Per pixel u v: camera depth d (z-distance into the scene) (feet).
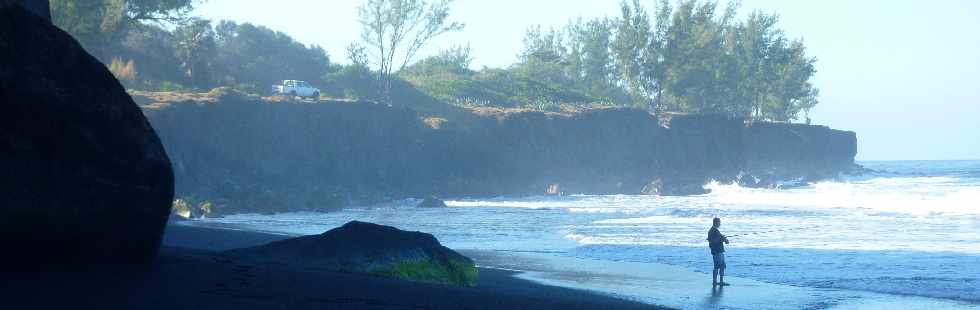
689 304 84.12
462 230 188.34
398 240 80.59
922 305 85.30
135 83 367.04
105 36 334.65
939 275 106.83
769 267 117.29
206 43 438.81
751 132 583.17
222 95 326.44
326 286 61.41
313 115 360.69
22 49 54.29
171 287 51.49
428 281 77.77
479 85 588.50
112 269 55.98
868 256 128.26
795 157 616.39
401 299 59.93
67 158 55.42
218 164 310.45
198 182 284.82
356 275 73.36
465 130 426.10
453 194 377.91
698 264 121.60
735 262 123.44
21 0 67.92
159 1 364.17
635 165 482.28
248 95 353.72
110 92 59.00
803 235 165.99
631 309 76.38
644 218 225.97
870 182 520.01
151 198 59.57
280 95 400.67
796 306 84.17
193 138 302.66
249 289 54.65
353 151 370.73
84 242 56.80
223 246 113.70
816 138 654.53
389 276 76.28
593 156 465.88
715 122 535.19
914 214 223.71
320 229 179.22
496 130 438.81
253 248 78.48
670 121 513.86
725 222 206.28
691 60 615.57
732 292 93.66
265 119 339.57
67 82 56.49
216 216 222.69
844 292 93.91
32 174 53.62
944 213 225.15
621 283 100.17
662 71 617.62
